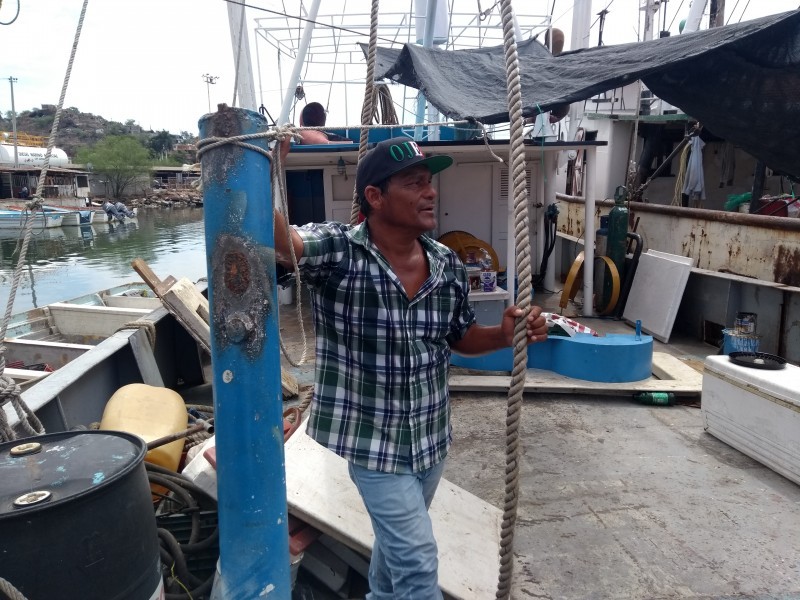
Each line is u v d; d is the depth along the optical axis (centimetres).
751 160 1085
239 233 146
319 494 274
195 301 539
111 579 158
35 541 144
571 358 520
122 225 4006
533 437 434
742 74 482
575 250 1008
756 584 273
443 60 682
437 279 191
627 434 437
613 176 1102
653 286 708
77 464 166
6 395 204
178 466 330
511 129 169
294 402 502
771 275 600
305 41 624
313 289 193
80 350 557
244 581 158
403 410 187
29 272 2153
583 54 666
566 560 291
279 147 163
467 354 214
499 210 745
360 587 280
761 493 351
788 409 360
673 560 291
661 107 1103
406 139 182
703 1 955
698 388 495
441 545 270
